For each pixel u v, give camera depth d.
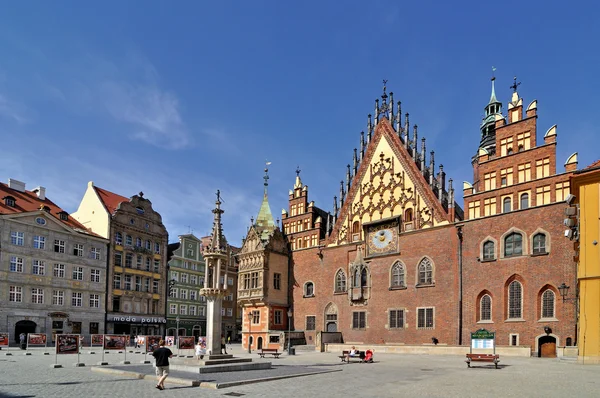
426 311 52.12
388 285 56.19
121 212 80.12
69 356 44.16
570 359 34.81
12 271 64.38
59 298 69.31
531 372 27.23
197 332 93.25
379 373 27.91
